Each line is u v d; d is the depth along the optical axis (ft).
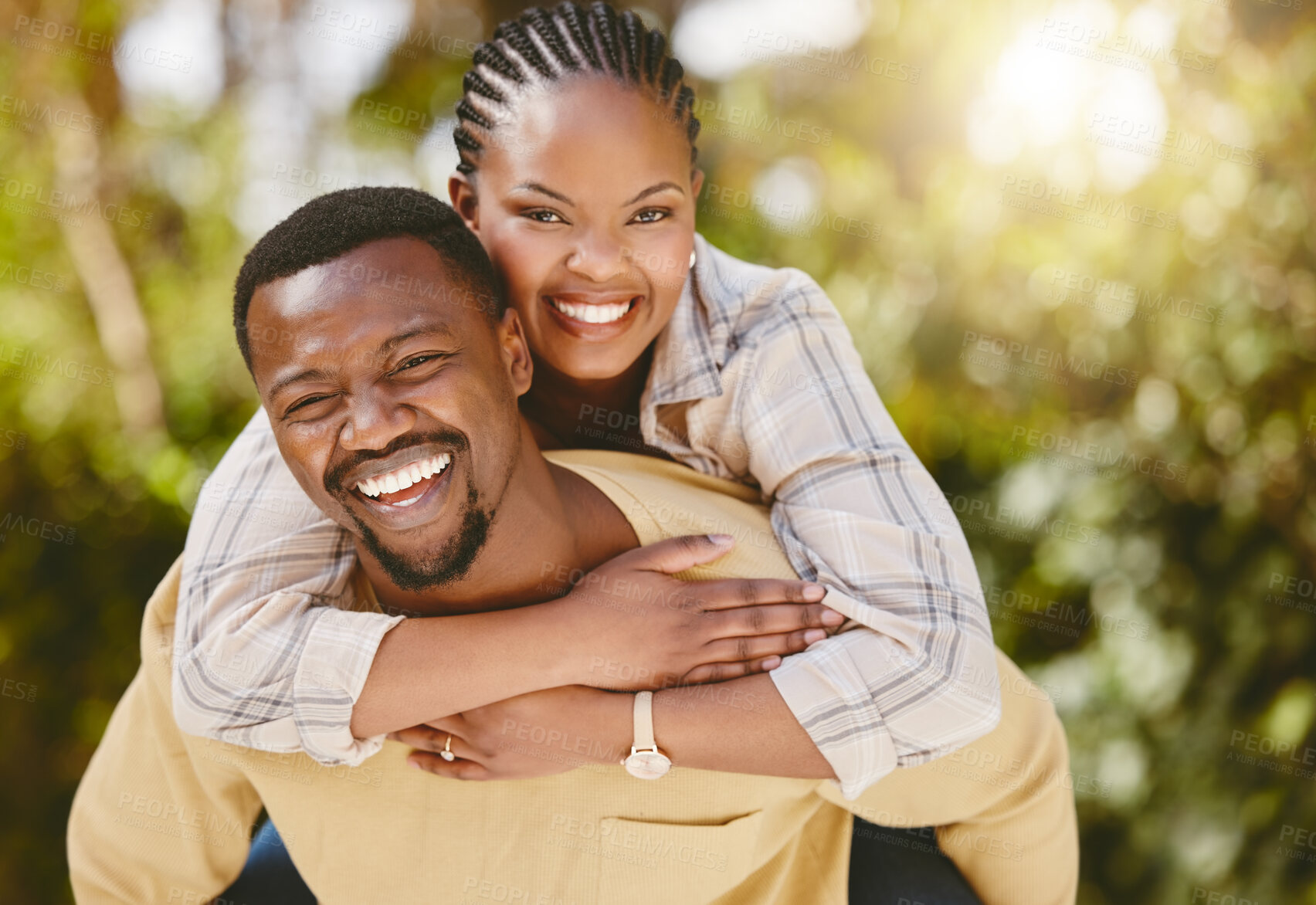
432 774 4.45
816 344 5.09
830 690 4.19
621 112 4.53
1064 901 5.30
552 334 4.86
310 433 3.83
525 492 4.21
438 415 3.83
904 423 10.50
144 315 12.21
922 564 4.49
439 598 4.36
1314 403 9.64
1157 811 10.30
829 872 5.05
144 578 11.66
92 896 4.99
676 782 4.43
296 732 4.26
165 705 4.75
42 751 11.27
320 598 4.44
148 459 11.84
